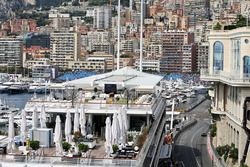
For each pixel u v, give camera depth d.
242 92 143.62
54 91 116.19
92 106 97.12
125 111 91.25
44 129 86.88
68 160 75.81
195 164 156.00
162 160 135.00
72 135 91.56
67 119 87.00
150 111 97.00
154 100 110.31
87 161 75.25
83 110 90.75
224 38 169.12
